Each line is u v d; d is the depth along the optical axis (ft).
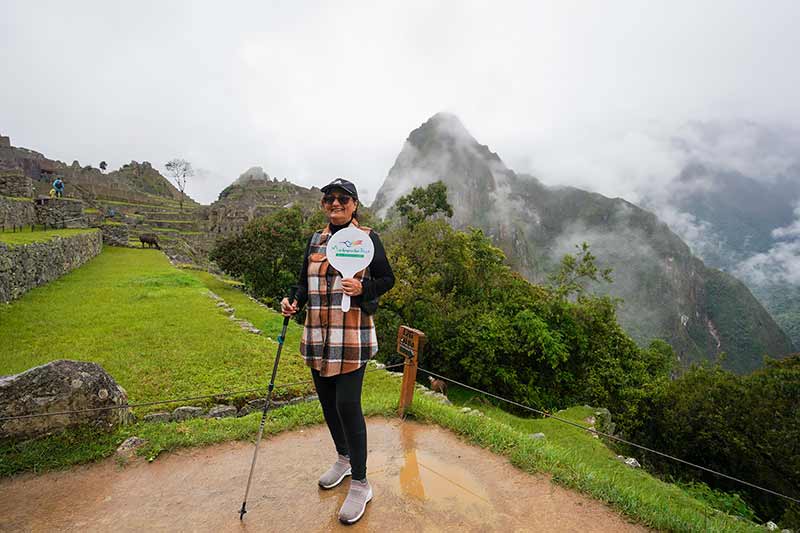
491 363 64.18
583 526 9.49
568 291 85.30
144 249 98.37
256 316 48.01
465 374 69.72
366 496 9.41
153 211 168.25
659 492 19.07
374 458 12.33
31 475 10.77
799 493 36.45
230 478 10.90
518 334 65.57
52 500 9.81
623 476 21.22
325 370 8.88
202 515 9.25
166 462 11.69
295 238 79.20
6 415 11.49
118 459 11.57
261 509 9.50
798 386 40.70
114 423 13.06
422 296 70.79
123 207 159.53
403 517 9.37
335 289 9.00
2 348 24.76
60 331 29.01
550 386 66.18
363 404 16.71
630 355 73.05
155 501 9.82
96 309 36.19
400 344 16.34
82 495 10.03
